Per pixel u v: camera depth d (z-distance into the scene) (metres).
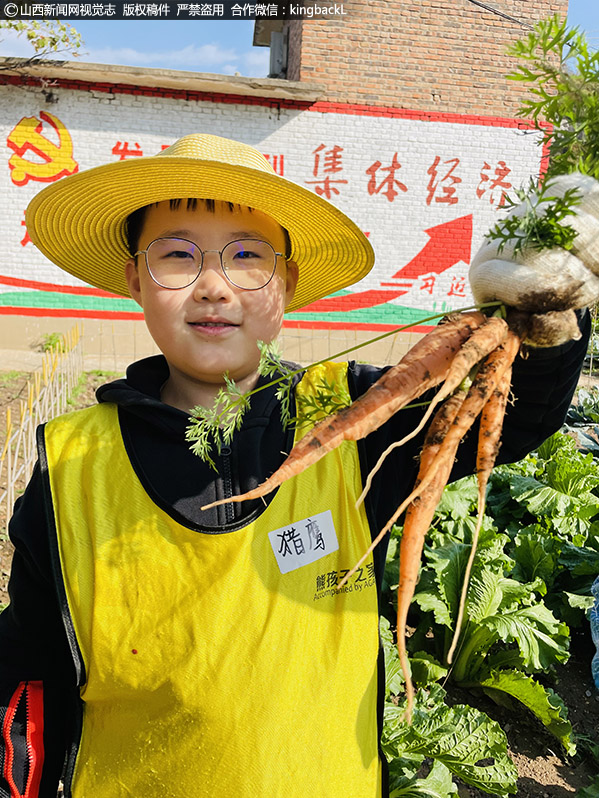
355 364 1.59
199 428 1.11
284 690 1.21
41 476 1.38
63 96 9.41
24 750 1.38
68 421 1.45
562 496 5.21
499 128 10.52
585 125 1.05
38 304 9.98
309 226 1.45
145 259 1.36
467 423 1.01
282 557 1.28
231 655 1.21
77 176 1.34
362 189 10.38
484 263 1.07
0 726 1.37
